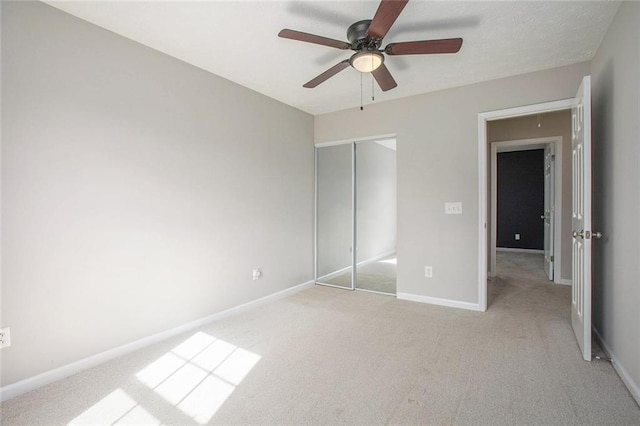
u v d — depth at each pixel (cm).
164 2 193
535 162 695
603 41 232
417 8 196
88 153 214
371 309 330
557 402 171
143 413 166
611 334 214
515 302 346
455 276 333
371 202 435
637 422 155
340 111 411
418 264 354
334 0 190
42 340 194
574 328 259
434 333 265
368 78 307
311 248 435
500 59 267
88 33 213
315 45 245
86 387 191
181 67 271
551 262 447
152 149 250
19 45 184
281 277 380
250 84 325
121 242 232
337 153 423
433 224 343
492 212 468
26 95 187
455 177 331
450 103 332
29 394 183
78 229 209
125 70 233
